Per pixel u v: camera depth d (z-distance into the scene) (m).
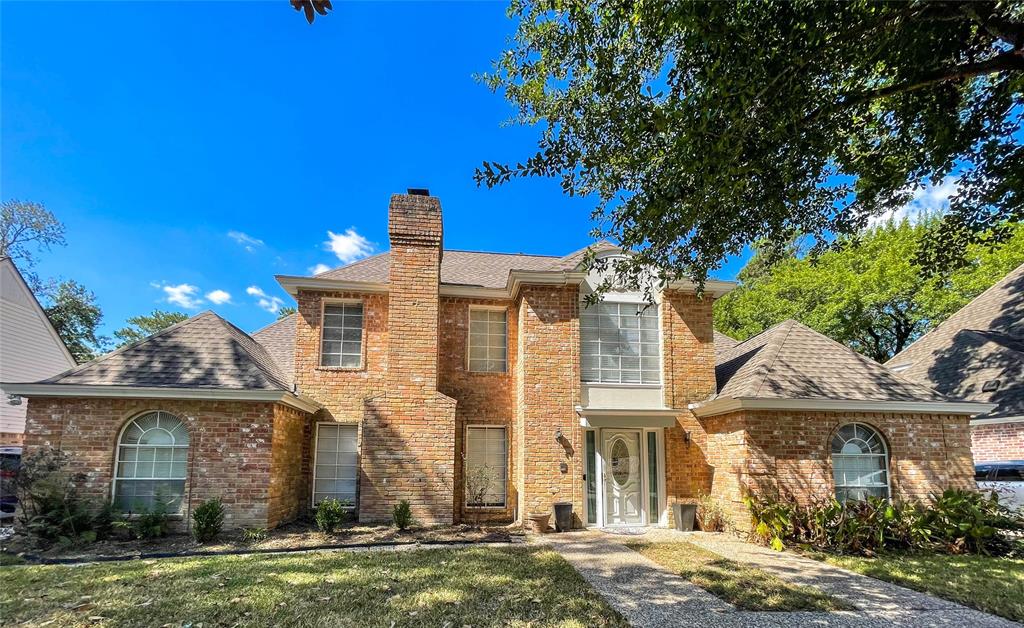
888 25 5.94
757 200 6.89
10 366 20.89
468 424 13.88
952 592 7.14
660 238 7.00
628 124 6.39
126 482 10.73
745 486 11.26
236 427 11.10
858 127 7.72
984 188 8.56
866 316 28.67
